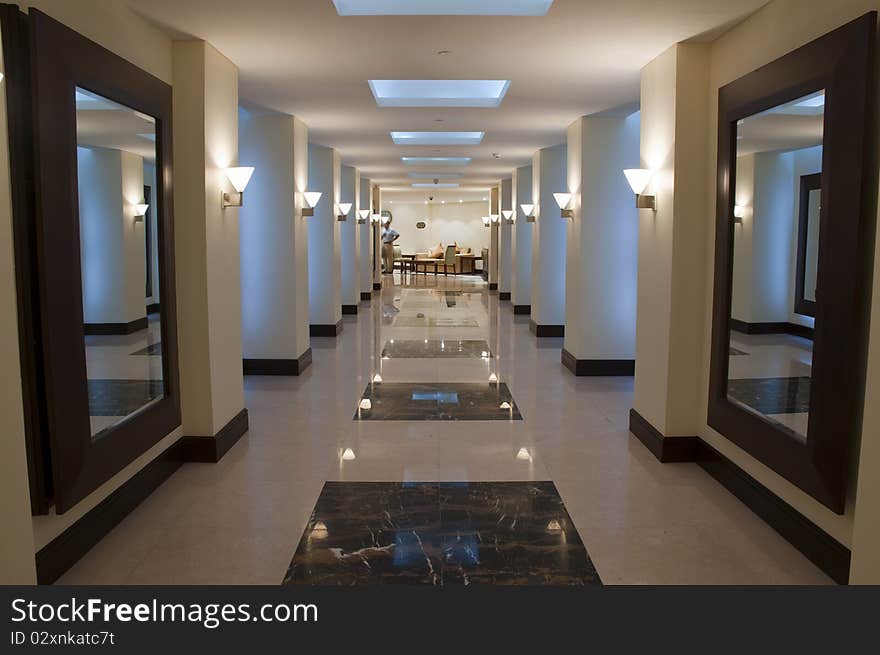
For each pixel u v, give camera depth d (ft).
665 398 18.22
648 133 19.77
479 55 18.93
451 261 99.40
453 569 12.17
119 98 13.88
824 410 11.76
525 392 26.22
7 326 7.42
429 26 16.37
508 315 50.80
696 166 17.78
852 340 11.11
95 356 19.93
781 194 19.30
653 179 19.33
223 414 18.90
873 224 10.91
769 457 13.83
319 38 17.29
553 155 38.88
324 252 39.29
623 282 29.17
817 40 12.16
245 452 18.88
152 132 16.76
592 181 28.89
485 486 16.38
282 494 15.80
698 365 18.15
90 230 20.39
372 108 26.91
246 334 29.32
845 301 11.23
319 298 39.65
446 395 25.68
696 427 18.29
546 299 39.96
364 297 61.16
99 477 12.81
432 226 108.27
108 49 13.70
